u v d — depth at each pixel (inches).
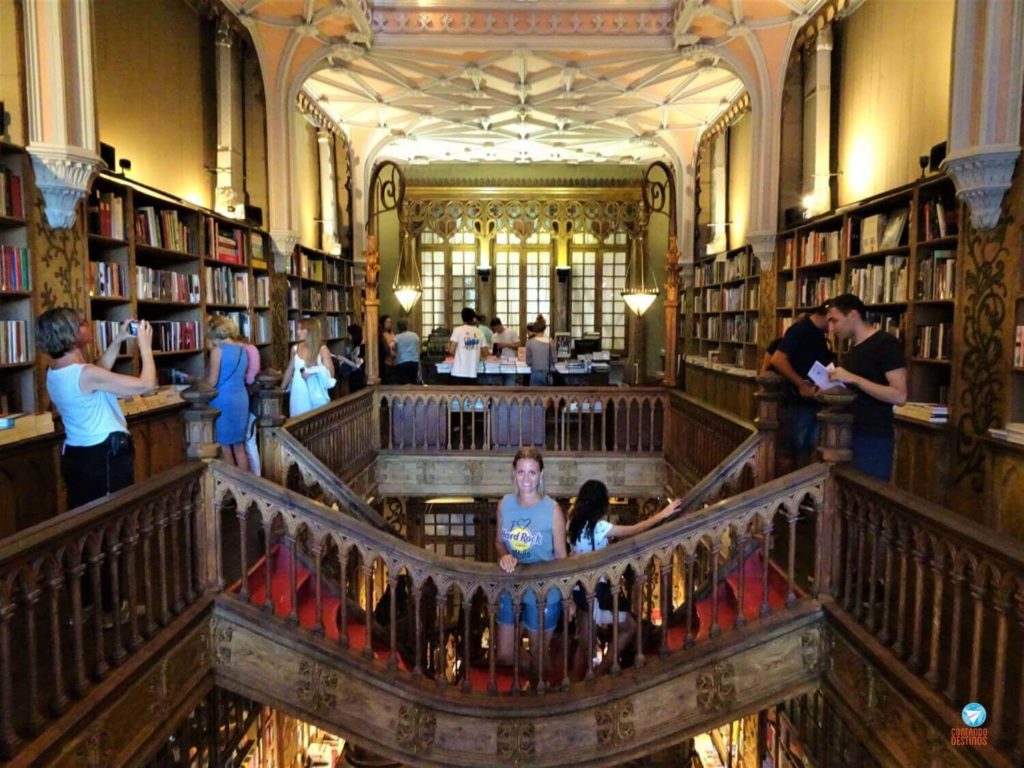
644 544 151.8
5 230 192.9
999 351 197.0
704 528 151.6
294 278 443.5
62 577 103.0
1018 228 189.9
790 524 151.3
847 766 153.9
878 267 272.7
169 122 303.7
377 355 363.3
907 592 156.6
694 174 567.5
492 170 668.7
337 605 189.8
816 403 206.4
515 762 151.5
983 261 202.8
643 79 428.8
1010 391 192.7
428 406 361.7
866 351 153.6
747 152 461.1
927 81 262.4
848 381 150.4
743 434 229.8
